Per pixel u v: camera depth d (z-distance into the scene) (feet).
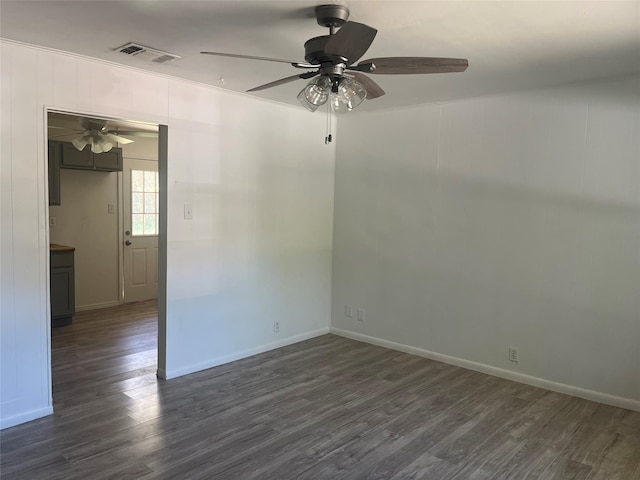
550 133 12.24
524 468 8.65
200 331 13.41
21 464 8.42
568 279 12.12
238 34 8.91
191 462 8.59
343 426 10.16
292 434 9.75
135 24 8.48
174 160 12.41
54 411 10.57
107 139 16.48
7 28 8.74
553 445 9.51
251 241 14.55
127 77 11.26
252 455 8.89
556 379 12.39
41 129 9.95
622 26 8.07
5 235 9.60
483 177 13.48
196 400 11.35
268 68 11.13
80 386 12.07
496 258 13.34
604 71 10.78
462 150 13.85
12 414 9.86
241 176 14.10
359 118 16.28
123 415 10.45
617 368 11.46
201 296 13.34
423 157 14.73
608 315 11.55
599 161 11.53
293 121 15.49
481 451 9.23
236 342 14.39
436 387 12.50
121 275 21.43
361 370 13.71
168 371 12.72
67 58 10.23
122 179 21.24
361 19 7.94
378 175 15.89
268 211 14.98
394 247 15.61
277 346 15.67
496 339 13.42
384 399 11.66
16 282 9.80
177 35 9.02
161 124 12.08
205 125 13.02
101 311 20.17
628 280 11.25
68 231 19.70
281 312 15.71
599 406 11.46
